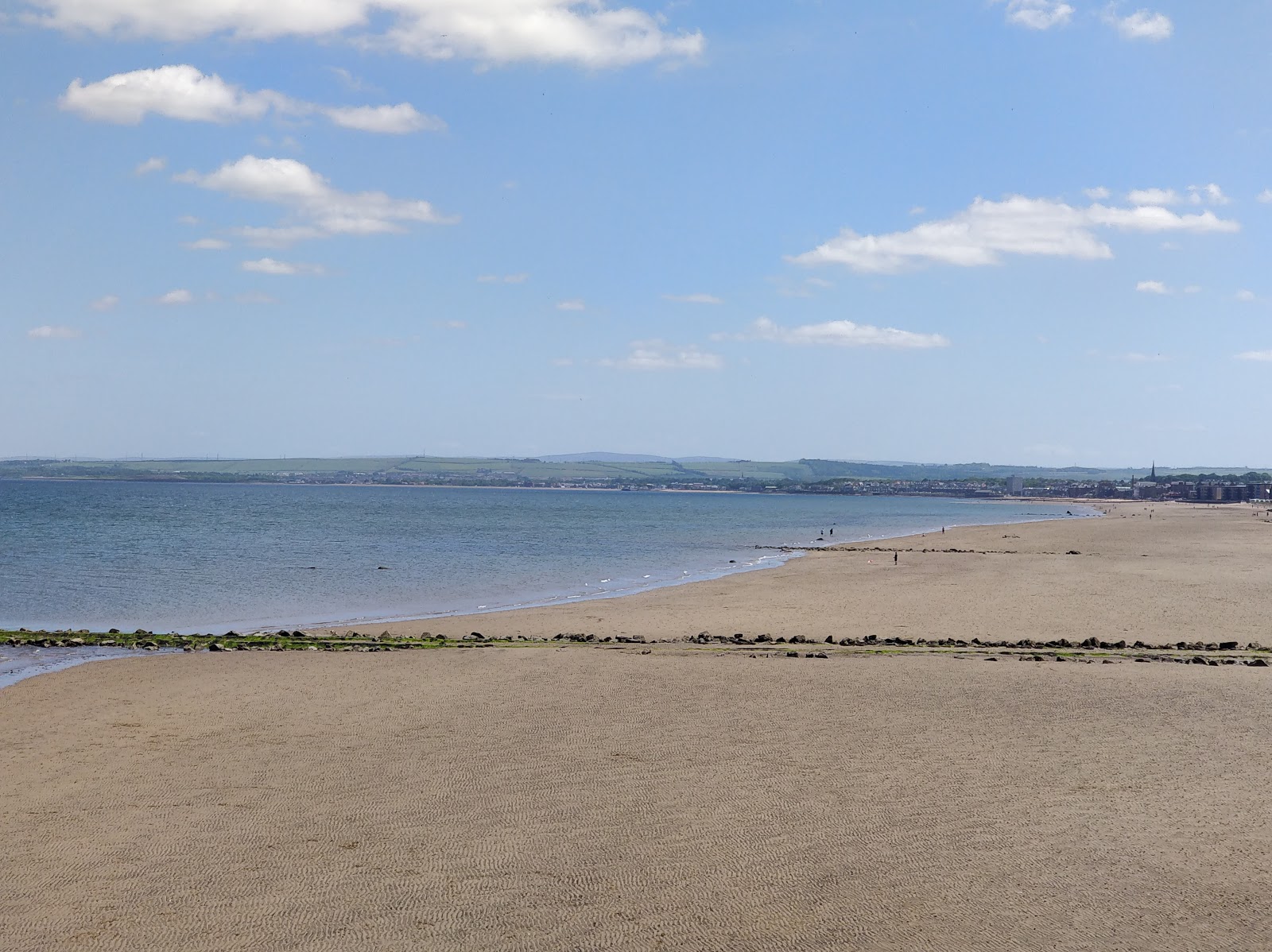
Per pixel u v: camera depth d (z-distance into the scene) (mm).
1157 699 21484
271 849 12719
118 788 15234
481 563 65125
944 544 85562
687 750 17188
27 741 18203
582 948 10156
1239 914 10883
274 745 17703
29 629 33938
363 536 93750
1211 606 40562
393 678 24016
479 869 12094
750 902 11188
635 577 56500
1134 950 10109
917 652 28906
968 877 11812
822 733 18391
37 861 12336
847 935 10438
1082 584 49625
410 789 15086
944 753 17016
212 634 33312
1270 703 21062
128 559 63875
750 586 50125
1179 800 14539
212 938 10336
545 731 18547
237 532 94375
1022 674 24375
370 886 11602
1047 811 14055
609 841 12961
